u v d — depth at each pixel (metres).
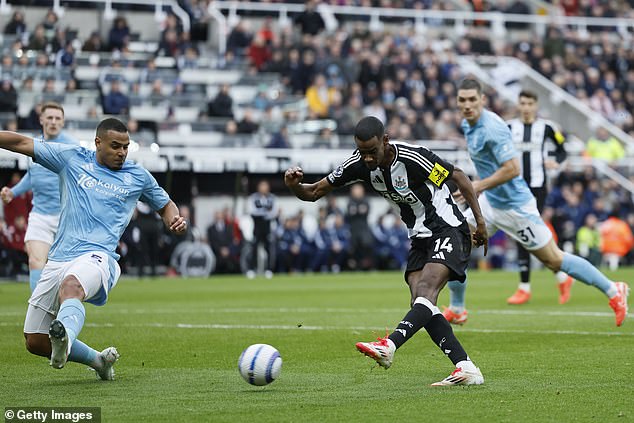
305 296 39.34
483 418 14.09
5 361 20.41
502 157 26.17
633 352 21.12
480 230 17.80
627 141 73.88
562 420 13.94
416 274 17.73
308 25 71.50
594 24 85.56
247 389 16.73
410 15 78.31
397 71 69.12
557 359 20.16
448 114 67.69
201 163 58.31
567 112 76.25
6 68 62.31
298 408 14.90
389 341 16.09
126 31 67.31
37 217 25.59
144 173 17.91
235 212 59.75
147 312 31.92
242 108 66.94
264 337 24.39
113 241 17.39
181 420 13.98
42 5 68.12
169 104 65.25
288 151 60.75
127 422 13.87
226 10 75.75
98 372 17.66
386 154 17.08
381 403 15.30
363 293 40.97
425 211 17.50
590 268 26.14
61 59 63.53
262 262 57.84
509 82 76.69
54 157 17.44
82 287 16.47
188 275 56.41
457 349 17.06
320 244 59.00
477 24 82.56
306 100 67.69
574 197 62.88
